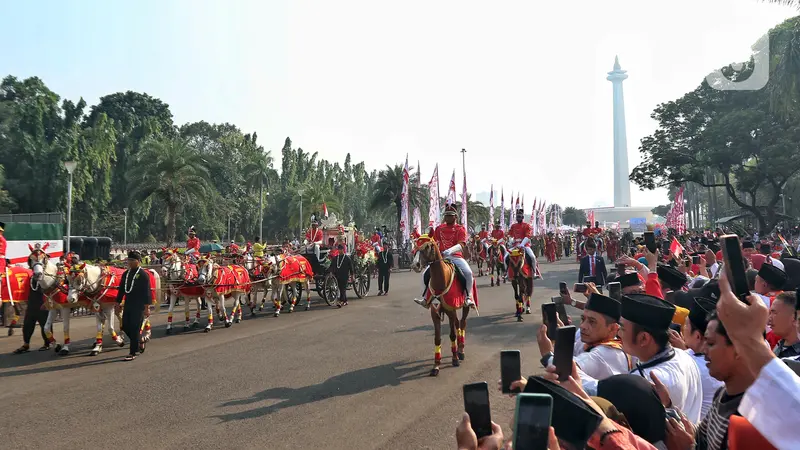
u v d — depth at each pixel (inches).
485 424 77.0
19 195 1863.9
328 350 426.0
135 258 411.8
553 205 2896.2
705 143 1478.8
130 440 239.6
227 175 2802.7
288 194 3112.7
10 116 1941.4
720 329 94.9
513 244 583.8
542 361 122.3
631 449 73.9
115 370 370.3
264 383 331.0
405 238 1423.5
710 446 97.3
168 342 474.0
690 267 421.7
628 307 129.8
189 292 531.2
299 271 665.0
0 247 540.4
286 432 247.8
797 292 148.3
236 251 789.2
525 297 602.5
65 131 2071.9
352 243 870.4
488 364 375.9
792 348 148.2
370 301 754.2
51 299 429.7
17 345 478.9
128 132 2586.1
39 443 237.0
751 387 71.0
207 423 260.4
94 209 2214.6
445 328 523.8
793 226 1700.3
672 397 121.3
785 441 67.2
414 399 296.5
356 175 3806.6
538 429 56.7
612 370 142.9
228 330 535.8
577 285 193.5
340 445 231.8
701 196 3292.3
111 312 450.3
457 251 395.5
